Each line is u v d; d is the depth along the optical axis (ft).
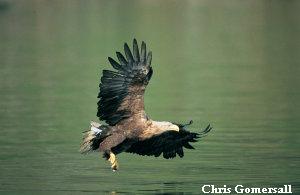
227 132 73.61
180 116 81.05
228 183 58.90
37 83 97.66
